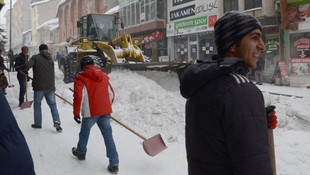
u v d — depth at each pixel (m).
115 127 5.16
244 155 0.96
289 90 10.28
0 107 1.15
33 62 4.61
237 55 1.13
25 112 6.44
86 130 3.36
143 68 8.41
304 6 11.27
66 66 11.82
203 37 17.27
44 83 4.69
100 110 3.21
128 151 3.94
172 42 20.06
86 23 12.09
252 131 0.98
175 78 7.84
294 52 11.80
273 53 12.79
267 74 13.15
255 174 0.95
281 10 11.70
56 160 3.62
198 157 1.15
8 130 1.15
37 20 63.16
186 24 18.09
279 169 3.19
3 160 1.10
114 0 32.84
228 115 1.01
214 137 1.07
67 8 45.31
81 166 3.45
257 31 1.08
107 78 3.42
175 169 3.32
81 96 3.18
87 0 37.09
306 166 3.23
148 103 6.04
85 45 11.51
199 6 16.97
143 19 22.06
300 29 11.45
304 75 11.25
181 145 4.12
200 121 1.13
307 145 3.87
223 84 1.06
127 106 6.26
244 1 13.91
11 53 20.48
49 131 4.87
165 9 20.48
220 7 15.33
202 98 1.11
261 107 1.03
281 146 3.89
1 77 9.05
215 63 1.12
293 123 4.74
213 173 1.09
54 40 53.34
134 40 10.93
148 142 3.22
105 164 3.53
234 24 1.08
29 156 1.20
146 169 3.34
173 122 5.10
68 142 4.31
